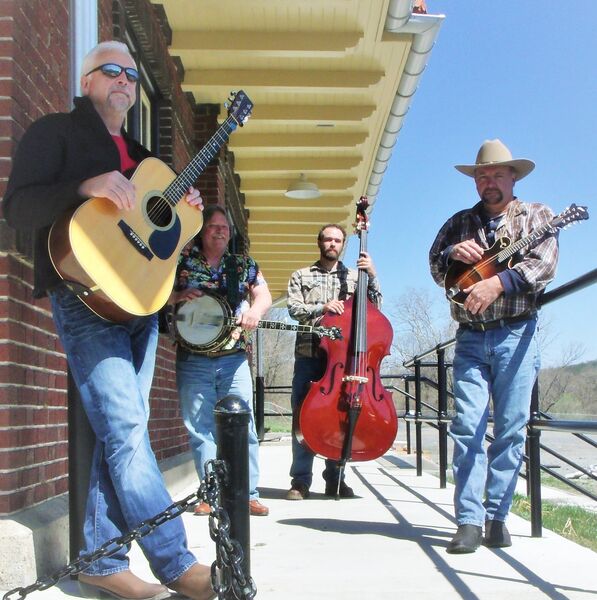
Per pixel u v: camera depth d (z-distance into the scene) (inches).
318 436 194.7
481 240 158.9
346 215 486.3
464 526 154.6
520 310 154.8
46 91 150.0
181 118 296.4
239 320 194.4
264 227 514.6
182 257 198.5
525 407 157.0
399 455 431.2
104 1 190.5
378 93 317.7
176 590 117.4
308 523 190.7
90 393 116.5
